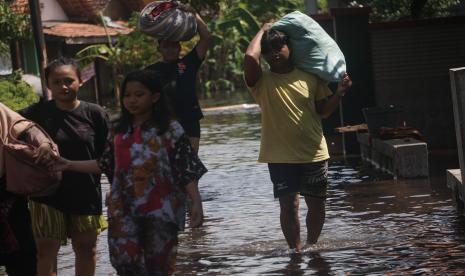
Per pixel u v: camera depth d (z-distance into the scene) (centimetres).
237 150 2195
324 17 2175
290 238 1021
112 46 5181
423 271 887
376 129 1756
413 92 1928
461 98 1063
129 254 745
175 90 1129
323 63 1022
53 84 838
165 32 1109
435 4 2734
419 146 1532
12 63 4775
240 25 5766
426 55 1919
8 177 779
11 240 778
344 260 957
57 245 834
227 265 966
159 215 745
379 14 2803
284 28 1028
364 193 1405
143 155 750
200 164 758
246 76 1014
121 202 754
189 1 2256
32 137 795
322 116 1045
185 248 1069
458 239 1021
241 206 1359
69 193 826
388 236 1066
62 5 5484
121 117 765
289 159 1007
